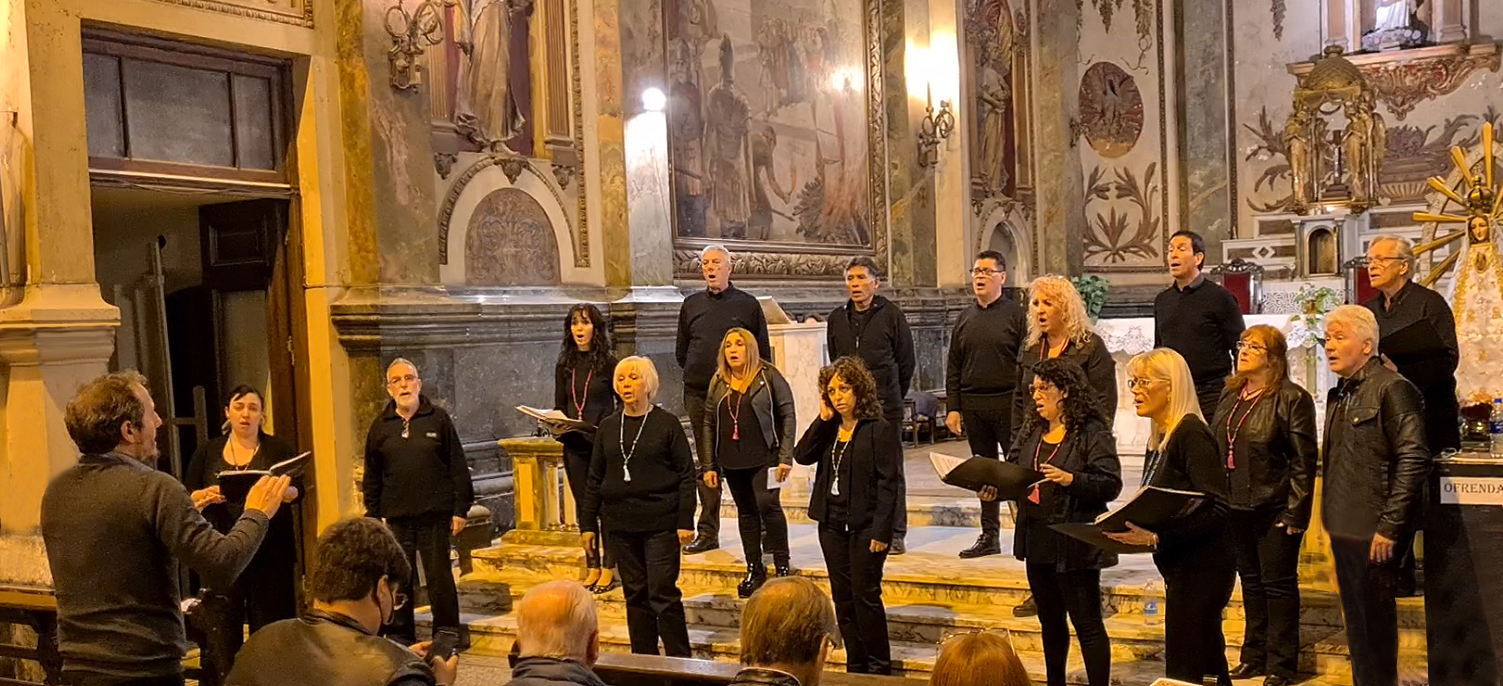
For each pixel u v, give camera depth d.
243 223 7.89
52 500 3.71
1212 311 6.21
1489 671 4.30
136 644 3.65
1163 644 5.60
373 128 7.79
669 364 9.61
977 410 6.66
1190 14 15.24
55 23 6.35
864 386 5.43
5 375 6.26
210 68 7.35
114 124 6.83
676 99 10.11
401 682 2.82
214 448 5.82
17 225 6.27
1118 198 15.31
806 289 11.38
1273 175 15.00
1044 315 5.54
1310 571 5.66
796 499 8.54
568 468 6.94
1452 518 4.35
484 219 8.59
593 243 9.42
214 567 3.65
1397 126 14.25
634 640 5.77
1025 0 14.05
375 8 7.82
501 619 6.80
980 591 6.33
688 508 5.72
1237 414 5.09
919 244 12.54
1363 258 12.83
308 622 2.95
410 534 6.38
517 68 8.92
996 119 13.43
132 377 3.92
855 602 5.41
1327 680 5.16
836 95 11.95
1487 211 5.50
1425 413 4.51
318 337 7.77
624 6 9.53
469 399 8.27
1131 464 9.09
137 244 8.44
